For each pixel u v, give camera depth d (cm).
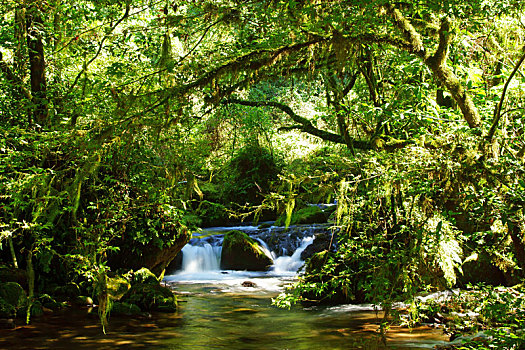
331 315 663
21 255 731
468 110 312
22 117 624
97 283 454
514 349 280
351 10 337
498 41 448
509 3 402
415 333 523
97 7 548
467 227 486
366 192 405
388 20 351
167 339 559
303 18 353
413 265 334
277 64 425
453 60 471
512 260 446
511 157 300
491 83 471
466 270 623
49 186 388
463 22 412
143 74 507
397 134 502
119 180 664
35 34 674
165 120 362
